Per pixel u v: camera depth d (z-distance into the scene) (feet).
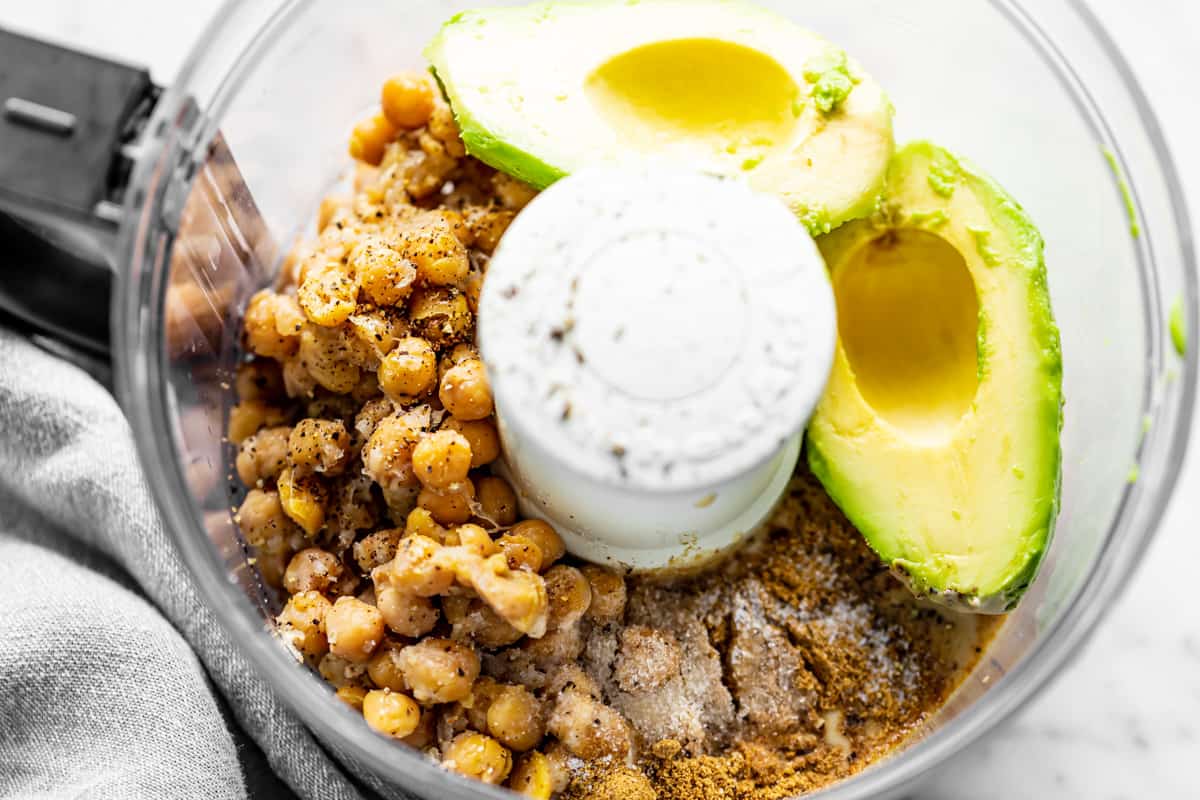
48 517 1.46
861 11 1.38
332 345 1.26
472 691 1.22
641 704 1.25
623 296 1.15
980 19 1.35
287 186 1.41
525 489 1.26
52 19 1.59
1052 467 1.22
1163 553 1.49
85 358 1.45
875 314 1.34
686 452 1.14
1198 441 1.51
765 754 1.27
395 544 1.24
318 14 1.33
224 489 1.30
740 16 1.29
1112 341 1.31
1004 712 1.20
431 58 1.27
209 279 1.30
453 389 1.22
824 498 1.32
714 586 1.30
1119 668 1.46
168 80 1.58
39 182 1.18
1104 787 1.44
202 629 1.38
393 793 1.32
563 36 1.28
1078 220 1.33
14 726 1.35
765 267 1.16
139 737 1.34
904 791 1.21
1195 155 1.56
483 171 1.33
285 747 1.34
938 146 1.27
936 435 1.26
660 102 1.30
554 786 1.22
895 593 1.30
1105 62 1.30
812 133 1.26
